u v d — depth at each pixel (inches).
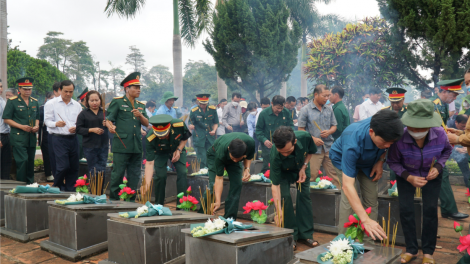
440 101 157.5
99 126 198.7
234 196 146.2
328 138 192.9
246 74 407.8
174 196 221.3
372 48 345.7
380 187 216.1
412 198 114.4
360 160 103.4
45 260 120.5
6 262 119.2
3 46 363.3
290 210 132.3
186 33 562.3
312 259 76.5
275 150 123.6
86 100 201.0
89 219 123.7
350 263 73.0
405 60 316.8
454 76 273.6
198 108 281.0
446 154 108.3
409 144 105.0
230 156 132.5
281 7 409.1
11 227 149.0
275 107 209.0
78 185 183.9
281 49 401.7
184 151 185.5
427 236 112.3
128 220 106.9
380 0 301.9
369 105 265.1
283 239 102.2
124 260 108.1
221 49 408.5
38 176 267.6
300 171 133.0
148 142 167.9
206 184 193.9
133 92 181.3
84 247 122.1
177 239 111.7
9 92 250.1
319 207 159.0
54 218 129.2
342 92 211.0
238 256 85.7
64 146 203.3
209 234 88.1
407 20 279.6
